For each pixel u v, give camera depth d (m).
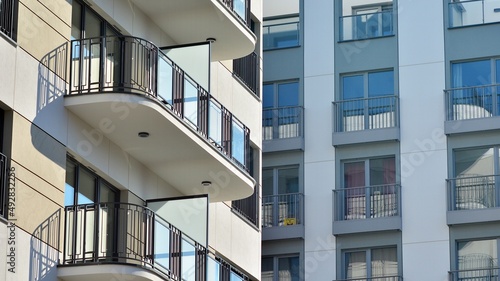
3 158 26.80
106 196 31.67
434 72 52.22
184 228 33.25
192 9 34.38
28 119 27.77
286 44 54.50
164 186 34.75
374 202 51.31
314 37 54.22
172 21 34.94
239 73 41.03
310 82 53.69
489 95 51.28
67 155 29.70
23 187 27.30
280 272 51.56
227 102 39.31
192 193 36.06
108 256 29.20
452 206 50.28
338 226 51.19
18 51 27.64
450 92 51.66
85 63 30.39
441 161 51.03
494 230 49.53
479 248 49.66
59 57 29.17
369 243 50.84
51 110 28.72
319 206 51.91
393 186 51.19
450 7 52.78
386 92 52.78
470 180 50.47
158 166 33.72
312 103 53.41
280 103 53.91
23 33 27.91
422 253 50.09
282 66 54.19
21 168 27.33
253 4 42.66
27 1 28.19
